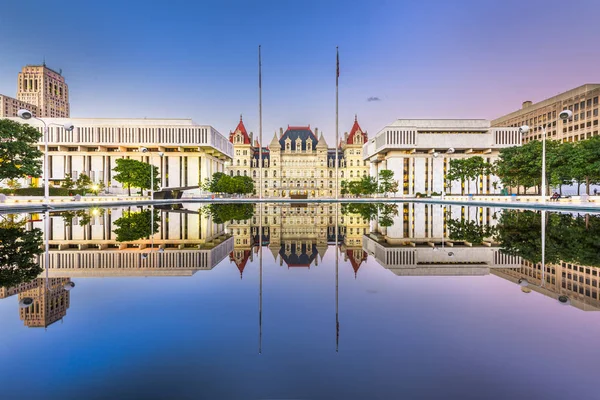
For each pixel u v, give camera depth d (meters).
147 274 12.29
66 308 8.47
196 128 104.94
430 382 5.11
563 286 10.41
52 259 15.20
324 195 127.75
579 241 18.83
